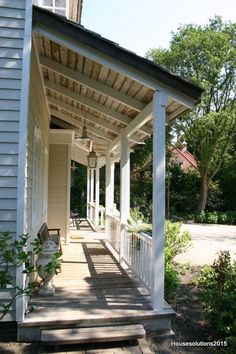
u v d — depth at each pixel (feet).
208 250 33.96
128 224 20.01
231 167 79.46
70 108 23.52
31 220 14.94
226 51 77.82
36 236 17.67
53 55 15.28
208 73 78.54
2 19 11.94
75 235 34.22
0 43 11.89
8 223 11.71
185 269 23.62
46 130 24.54
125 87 15.38
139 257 16.63
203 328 13.74
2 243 10.59
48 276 14.20
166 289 16.90
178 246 24.18
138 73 12.84
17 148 11.87
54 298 14.15
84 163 48.42
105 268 19.88
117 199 75.51
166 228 23.90
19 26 11.98
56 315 12.24
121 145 21.90
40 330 11.73
